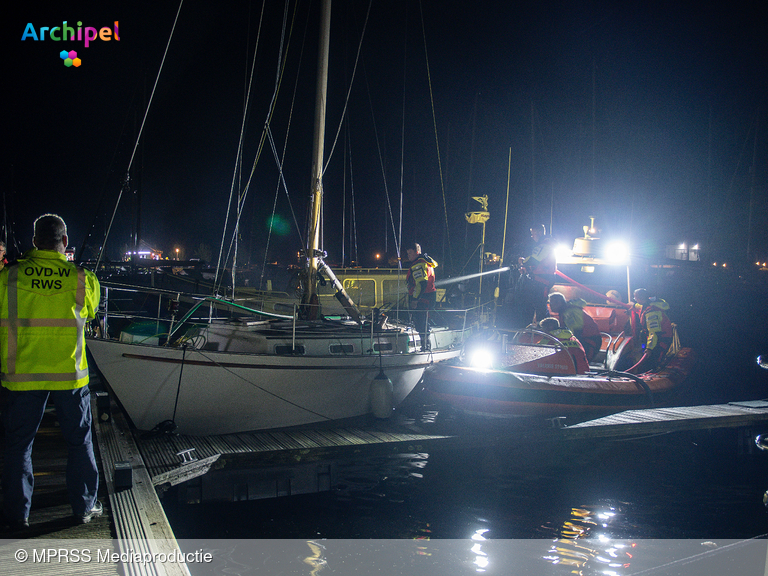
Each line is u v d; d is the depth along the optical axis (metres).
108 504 3.96
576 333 8.87
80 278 3.38
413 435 6.62
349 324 7.83
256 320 7.29
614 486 5.69
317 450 6.01
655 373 8.77
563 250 10.84
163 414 6.23
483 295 12.27
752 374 12.22
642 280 11.37
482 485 5.67
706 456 6.76
